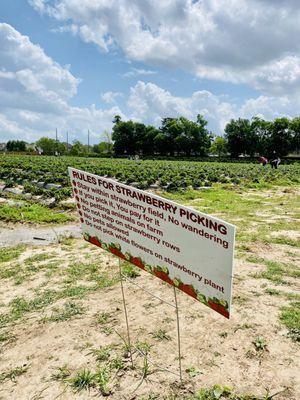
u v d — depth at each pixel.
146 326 4.57
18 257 7.95
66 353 4.06
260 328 4.46
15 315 5.08
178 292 5.64
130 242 3.56
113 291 5.78
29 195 16.94
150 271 3.41
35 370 3.79
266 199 16.06
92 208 3.98
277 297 5.40
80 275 6.61
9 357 4.05
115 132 109.56
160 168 31.94
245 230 9.79
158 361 3.83
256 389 3.37
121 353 4.00
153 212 3.17
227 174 26.52
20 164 31.52
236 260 7.23
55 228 10.72
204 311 4.95
